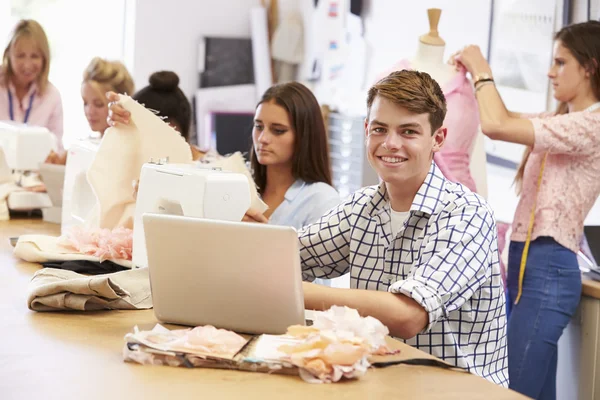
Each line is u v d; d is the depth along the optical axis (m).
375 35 5.55
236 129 6.38
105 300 2.06
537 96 4.08
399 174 2.04
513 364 3.30
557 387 3.45
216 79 6.43
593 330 3.24
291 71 6.48
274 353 1.67
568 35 3.22
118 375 1.60
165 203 2.27
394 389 1.57
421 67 3.69
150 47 6.31
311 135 2.93
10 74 5.01
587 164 3.21
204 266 1.84
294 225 2.91
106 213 2.76
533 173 3.34
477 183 3.73
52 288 2.04
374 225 2.23
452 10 4.77
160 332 1.74
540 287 3.26
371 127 2.06
